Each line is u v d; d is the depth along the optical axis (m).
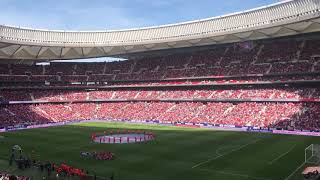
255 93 95.25
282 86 93.88
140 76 119.12
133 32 107.44
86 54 121.69
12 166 46.47
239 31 88.88
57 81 118.38
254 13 85.62
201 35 96.94
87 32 108.88
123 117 106.25
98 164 47.09
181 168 44.38
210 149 56.16
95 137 70.38
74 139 68.19
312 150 52.12
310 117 78.94
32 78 115.00
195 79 108.94
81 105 115.12
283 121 80.56
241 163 46.38
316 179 37.34
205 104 101.31
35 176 41.50
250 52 107.50
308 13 73.88
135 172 42.84
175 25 101.31
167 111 103.69
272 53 102.06
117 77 122.06
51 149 57.62
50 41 104.06
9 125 88.81
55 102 112.56
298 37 102.06
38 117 99.88
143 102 112.94
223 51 114.44
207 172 42.25
